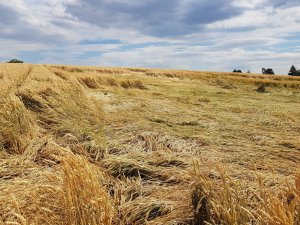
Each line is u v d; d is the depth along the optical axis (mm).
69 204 2432
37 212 2730
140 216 3010
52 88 8242
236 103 12695
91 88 15547
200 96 14961
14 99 6012
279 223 2119
